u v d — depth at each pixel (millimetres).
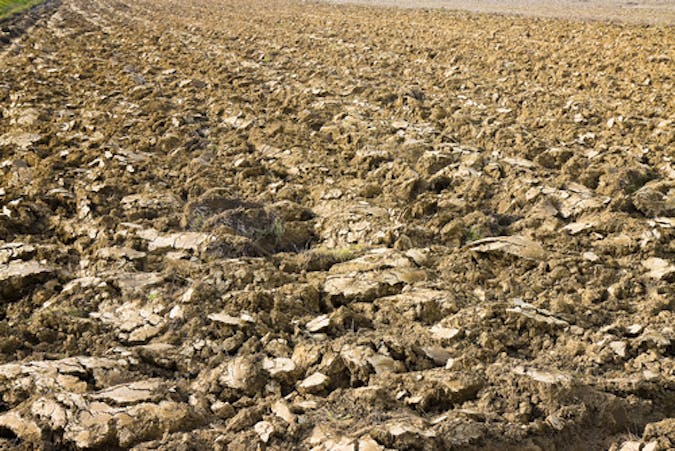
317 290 5809
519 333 5133
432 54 16109
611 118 10031
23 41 20672
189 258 6562
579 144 9406
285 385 4648
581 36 17219
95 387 4531
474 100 11867
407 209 7410
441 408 4340
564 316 5266
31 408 4223
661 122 9594
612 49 14898
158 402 4316
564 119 10359
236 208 7574
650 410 4270
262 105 12398
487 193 7996
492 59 14875
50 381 4508
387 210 7570
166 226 7297
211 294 5691
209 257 6535
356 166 9125
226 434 4047
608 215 6922
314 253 6555
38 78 14633
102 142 10141
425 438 3826
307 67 15398
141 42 20062
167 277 6020
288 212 7633
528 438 3982
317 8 33062
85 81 14453
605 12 23656
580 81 12430
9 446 4004
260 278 5938
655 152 8758
